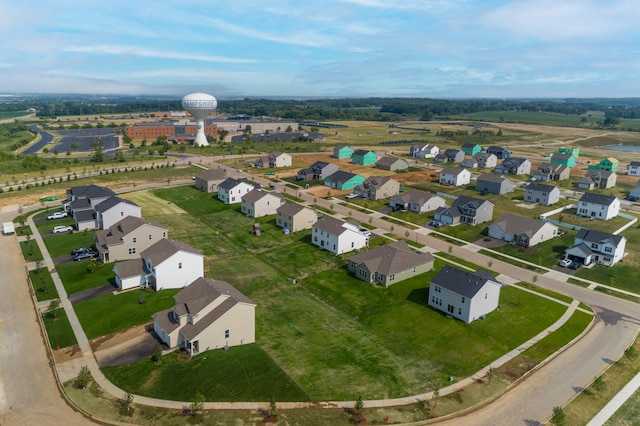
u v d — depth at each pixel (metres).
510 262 73.38
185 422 36.38
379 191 111.06
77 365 43.84
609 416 38.59
